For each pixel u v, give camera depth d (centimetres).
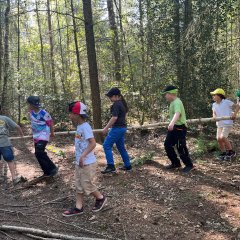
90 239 261
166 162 445
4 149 395
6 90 927
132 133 705
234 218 288
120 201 323
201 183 362
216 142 518
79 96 917
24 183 398
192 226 279
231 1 671
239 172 399
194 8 705
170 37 710
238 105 444
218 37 730
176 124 387
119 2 1057
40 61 1217
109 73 844
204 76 668
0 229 282
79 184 301
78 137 295
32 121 391
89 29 600
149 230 275
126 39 786
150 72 726
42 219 304
